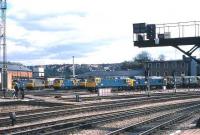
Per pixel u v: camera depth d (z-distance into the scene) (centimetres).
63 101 4722
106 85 9138
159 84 10494
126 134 2077
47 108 3609
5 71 7500
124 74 17000
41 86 10419
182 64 16462
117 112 3462
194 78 11862
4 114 3095
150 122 2681
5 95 5728
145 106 4316
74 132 2194
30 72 14712
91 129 2330
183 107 4206
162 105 4391
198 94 7275
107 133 2052
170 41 2267
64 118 2897
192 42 2250
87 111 3625
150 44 2277
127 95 6519
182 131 2106
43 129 2170
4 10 7650
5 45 7575
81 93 7406
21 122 2638
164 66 16975
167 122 2458
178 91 9025
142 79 10100
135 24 2291
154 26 2269
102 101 4894
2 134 2002
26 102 4253
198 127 2278
